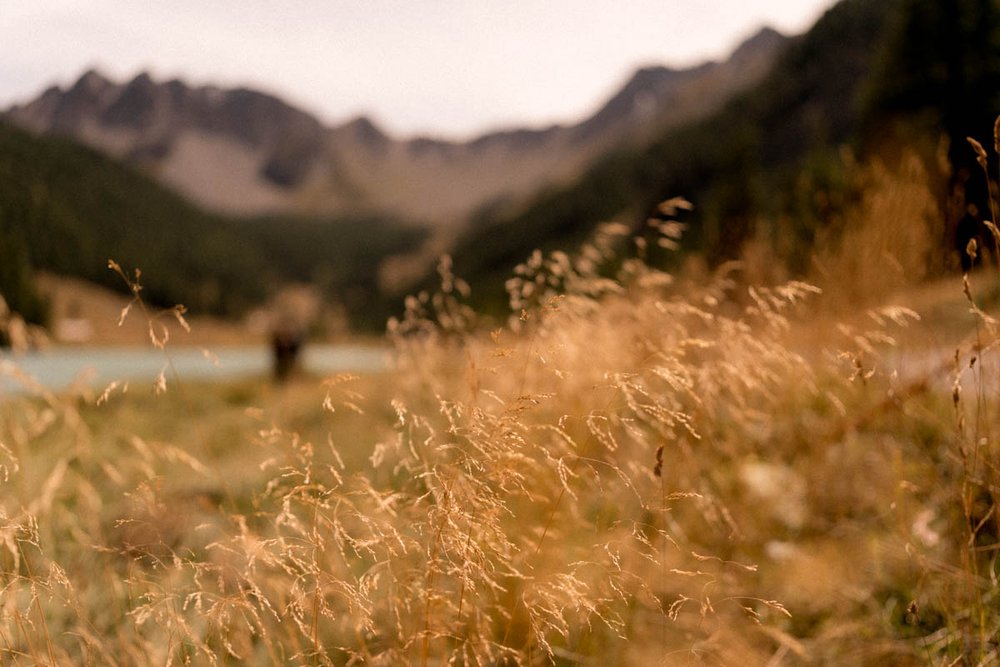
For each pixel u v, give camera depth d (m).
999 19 17.98
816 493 2.86
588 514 2.57
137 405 6.62
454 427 1.44
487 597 2.02
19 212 132.75
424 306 2.67
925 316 2.54
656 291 2.69
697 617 2.18
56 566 1.58
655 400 1.71
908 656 1.92
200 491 3.29
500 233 170.00
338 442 3.45
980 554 2.21
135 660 1.76
